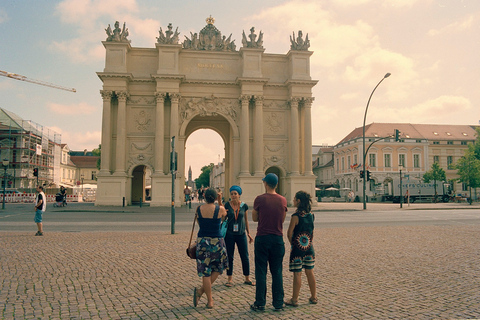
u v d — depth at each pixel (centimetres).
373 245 1441
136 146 4550
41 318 652
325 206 4838
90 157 11169
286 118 4850
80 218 2844
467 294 798
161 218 2889
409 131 8650
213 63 4753
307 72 4800
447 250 1327
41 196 1739
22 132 6925
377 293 809
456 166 6488
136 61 4653
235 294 820
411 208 4375
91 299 762
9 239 1588
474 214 3353
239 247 912
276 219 729
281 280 722
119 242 1512
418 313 680
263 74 4884
